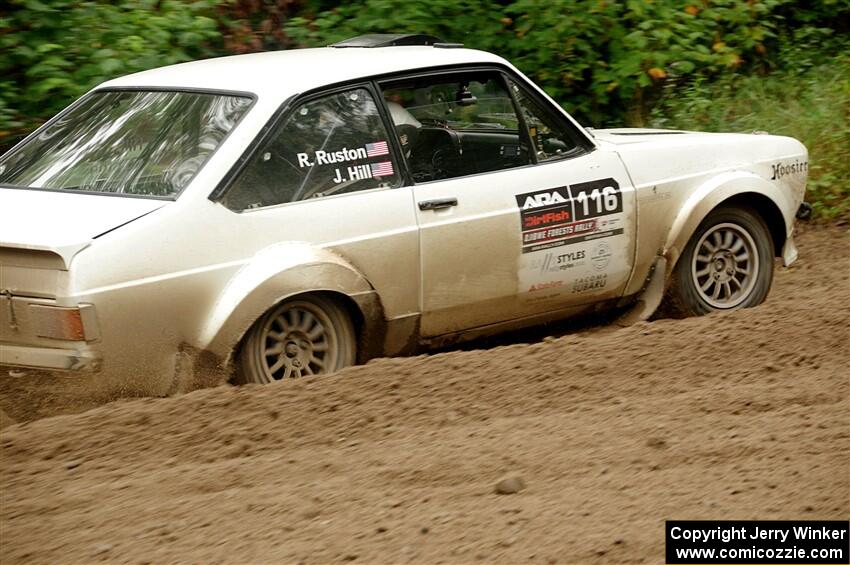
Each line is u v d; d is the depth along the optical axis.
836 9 41.28
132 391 16.92
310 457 15.11
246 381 17.67
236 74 19.52
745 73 39.06
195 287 17.08
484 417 16.59
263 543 12.73
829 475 14.33
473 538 12.84
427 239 19.22
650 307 22.20
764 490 14.00
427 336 19.77
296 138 18.42
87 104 20.45
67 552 12.58
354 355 18.94
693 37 33.69
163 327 16.89
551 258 20.61
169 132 18.69
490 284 20.03
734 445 15.28
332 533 12.96
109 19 27.22
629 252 21.59
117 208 17.31
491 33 32.25
